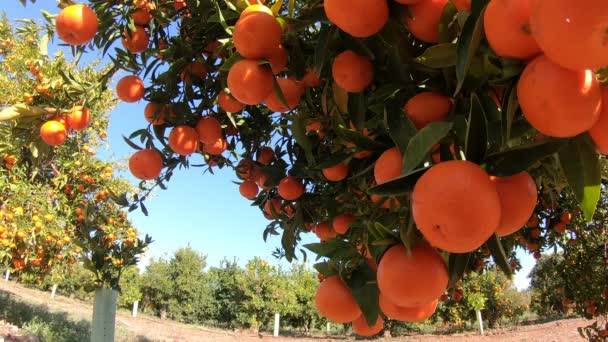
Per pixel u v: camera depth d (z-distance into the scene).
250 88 1.88
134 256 4.82
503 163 1.12
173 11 2.92
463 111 1.37
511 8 1.00
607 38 0.79
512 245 3.01
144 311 34.38
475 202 0.93
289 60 2.02
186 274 33.12
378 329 1.57
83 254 4.43
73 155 9.55
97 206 10.48
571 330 20.58
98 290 4.29
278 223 3.71
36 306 17.81
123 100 2.94
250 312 28.81
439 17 1.42
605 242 5.77
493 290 27.41
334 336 27.06
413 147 1.15
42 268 11.20
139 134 3.05
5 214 7.97
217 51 2.45
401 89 1.57
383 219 1.62
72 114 3.04
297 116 2.42
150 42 2.99
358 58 1.77
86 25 2.61
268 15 1.85
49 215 8.84
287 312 28.19
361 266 1.54
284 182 3.07
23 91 9.54
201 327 28.45
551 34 0.84
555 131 1.00
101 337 4.12
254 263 29.73
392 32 1.57
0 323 11.14
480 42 1.22
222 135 3.13
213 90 3.00
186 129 2.88
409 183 1.12
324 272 1.62
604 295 6.16
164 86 2.88
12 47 10.51
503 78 1.12
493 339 20.80
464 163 0.99
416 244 1.24
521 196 1.12
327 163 1.97
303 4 2.28
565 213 4.60
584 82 0.95
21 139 3.34
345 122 2.15
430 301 1.22
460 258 1.32
